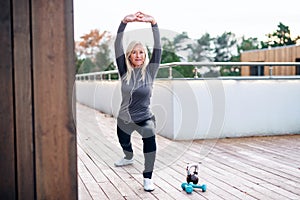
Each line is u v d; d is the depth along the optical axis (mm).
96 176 2832
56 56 1167
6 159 1151
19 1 1133
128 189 2492
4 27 1128
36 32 1147
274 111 4902
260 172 2914
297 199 2230
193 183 2535
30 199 1174
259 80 4832
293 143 4262
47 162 1183
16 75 1142
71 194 1206
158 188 2514
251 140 4523
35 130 1165
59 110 1181
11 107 1146
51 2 1154
